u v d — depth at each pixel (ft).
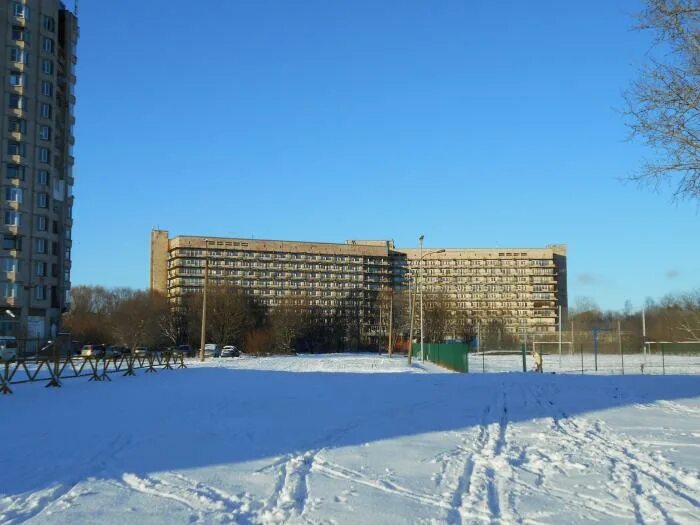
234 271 510.17
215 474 32.73
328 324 412.16
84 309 399.03
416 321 396.98
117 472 33.06
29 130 240.32
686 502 27.35
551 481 31.63
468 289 553.64
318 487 30.14
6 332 226.79
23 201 236.43
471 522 24.35
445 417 57.47
